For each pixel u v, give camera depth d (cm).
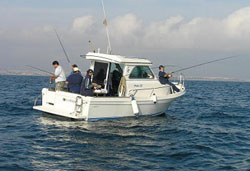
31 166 628
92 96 1034
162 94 1235
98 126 994
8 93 2352
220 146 844
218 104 2022
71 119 1056
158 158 707
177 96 1258
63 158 680
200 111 1593
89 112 1005
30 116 1227
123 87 1103
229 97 2788
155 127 1045
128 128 996
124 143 820
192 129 1062
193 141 885
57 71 1123
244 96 3016
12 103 1652
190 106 1831
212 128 1108
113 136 884
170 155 735
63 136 868
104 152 732
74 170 611
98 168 625
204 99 2414
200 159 714
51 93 1105
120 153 730
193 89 4372
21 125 1023
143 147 792
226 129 1099
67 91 1118
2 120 1124
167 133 972
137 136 902
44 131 927
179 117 1341
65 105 1050
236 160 719
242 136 984
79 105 1002
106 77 1116
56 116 1119
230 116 1436
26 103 1675
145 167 642
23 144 787
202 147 820
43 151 729
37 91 2731
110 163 657
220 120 1310
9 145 775
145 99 1138
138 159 693
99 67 1140
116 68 1151
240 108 1808
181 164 673
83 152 726
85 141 821
